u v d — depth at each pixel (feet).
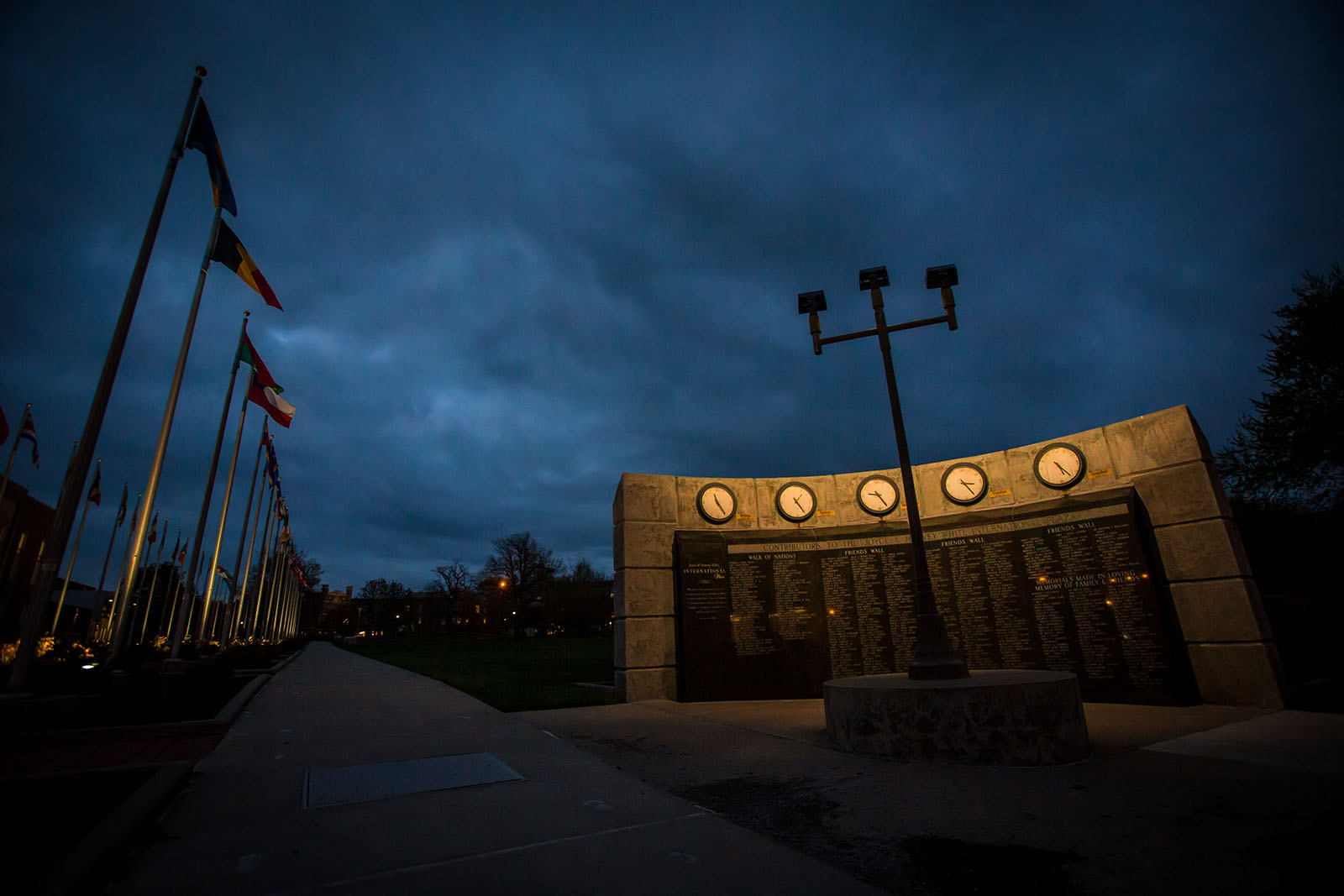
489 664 73.77
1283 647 43.70
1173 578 31.42
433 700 36.52
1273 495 58.44
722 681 36.22
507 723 27.78
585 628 223.71
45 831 12.53
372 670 64.85
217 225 44.14
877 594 37.17
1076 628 32.37
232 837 12.60
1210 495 30.83
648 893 10.15
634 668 36.86
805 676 36.37
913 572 36.94
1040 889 10.52
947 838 13.05
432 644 170.40
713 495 40.83
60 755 21.59
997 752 19.17
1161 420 32.78
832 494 40.86
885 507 39.32
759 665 36.60
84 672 34.86
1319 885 10.38
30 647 25.40
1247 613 29.09
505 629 254.88
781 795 16.39
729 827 13.62
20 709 22.90
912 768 19.04
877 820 14.33
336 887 10.27
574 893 10.18
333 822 13.66
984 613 35.01
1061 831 13.32
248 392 68.95
